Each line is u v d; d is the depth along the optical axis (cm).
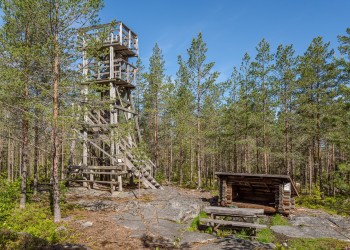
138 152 1702
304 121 2480
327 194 2638
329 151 3453
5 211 1080
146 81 2875
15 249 658
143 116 3506
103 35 1126
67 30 1105
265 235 1050
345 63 1802
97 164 2098
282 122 2605
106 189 1848
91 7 1073
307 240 1008
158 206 1342
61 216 1145
